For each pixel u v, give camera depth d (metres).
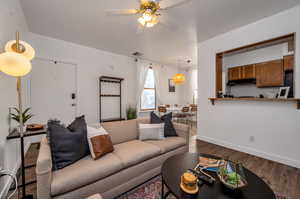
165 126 2.46
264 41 2.48
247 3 2.10
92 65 4.05
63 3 2.11
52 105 3.41
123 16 2.46
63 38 3.39
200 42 3.58
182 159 1.56
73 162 1.44
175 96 6.74
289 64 2.63
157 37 3.33
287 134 2.24
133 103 5.08
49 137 1.43
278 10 2.26
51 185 1.12
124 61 4.79
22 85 2.60
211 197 0.99
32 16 2.46
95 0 2.05
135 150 1.79
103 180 1.39
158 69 5.89
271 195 1.01
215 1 2.05
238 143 2.86
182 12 2.31
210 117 3.37
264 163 2.30
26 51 1.53
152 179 1.88
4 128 1.67
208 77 3.40
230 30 2.94
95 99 4.14
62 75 3.54
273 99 2.29
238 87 3.88
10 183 1.66
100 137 1.68
